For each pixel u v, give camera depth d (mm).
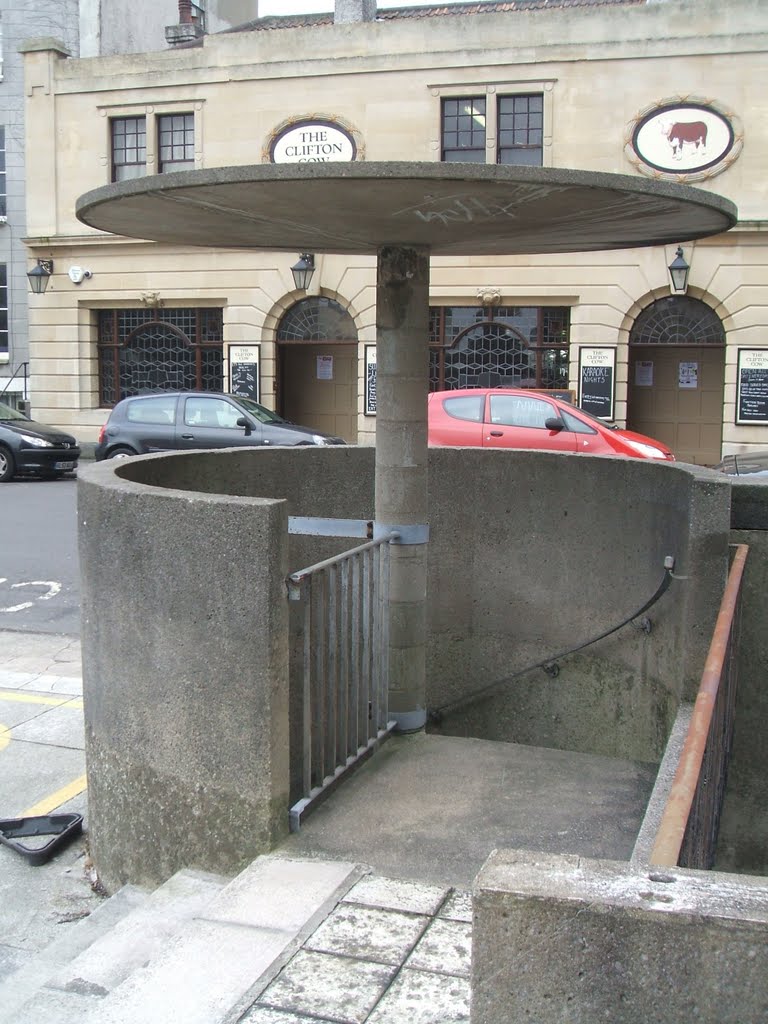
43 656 7566
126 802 3734
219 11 31859
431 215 3691
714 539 4172
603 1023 1481
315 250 5016
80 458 22688
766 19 19234
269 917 2918
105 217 3930
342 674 4051
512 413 13445
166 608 3477
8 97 25891
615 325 20672
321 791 3797
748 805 4508
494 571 5801
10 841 4383
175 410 17078
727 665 3631
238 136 22094
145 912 3223
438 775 4133
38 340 24156
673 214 3680
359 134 21344
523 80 20422
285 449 5758
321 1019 2359
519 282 21016
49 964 3242
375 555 4418
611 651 5371
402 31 20922
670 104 19781
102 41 27828
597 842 3516
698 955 1430
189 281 23062
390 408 4586
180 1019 2469
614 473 5293
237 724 3391
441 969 2578
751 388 19969
